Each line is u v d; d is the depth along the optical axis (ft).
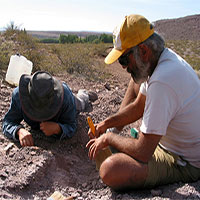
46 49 26.30
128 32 7.13
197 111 7.63
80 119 12.59
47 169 9.04
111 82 21.58
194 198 7.58
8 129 10.16
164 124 7.21
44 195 8.14
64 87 10.59
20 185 7.92
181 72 7.26
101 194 8.54
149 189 8.37
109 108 15.02
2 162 8.78
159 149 8.73
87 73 22.24
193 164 8.47
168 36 123.34
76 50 29.43
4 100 13.19
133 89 11.26
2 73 16.70
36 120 9.47
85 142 11.41
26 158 9.08
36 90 8.87
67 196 8.33
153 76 7.23
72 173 9.59
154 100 7.09
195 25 132.98
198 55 62.08
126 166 7.78
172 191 7.94
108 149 9.43
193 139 8.03
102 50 31.81
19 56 15.49
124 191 8.38
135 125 13.75
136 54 7.25
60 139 10.37
